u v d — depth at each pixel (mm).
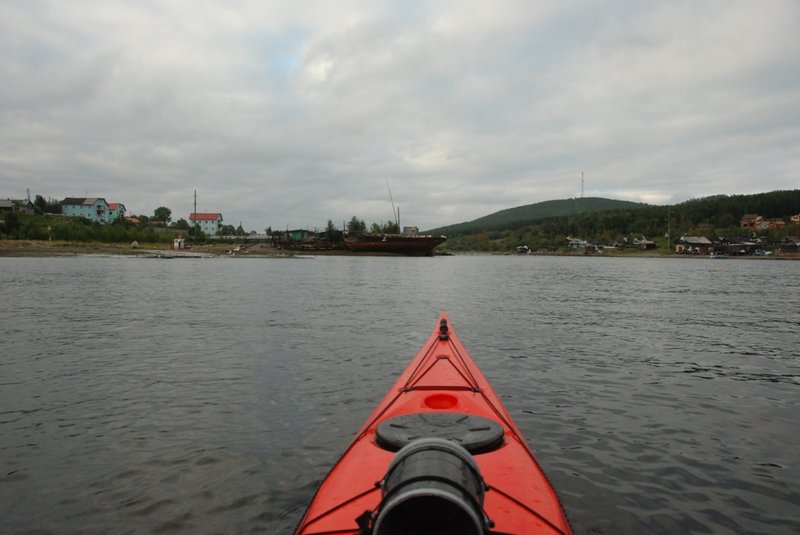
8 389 10266
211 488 6340
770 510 5930
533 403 9648
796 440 7930
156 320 19203
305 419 8695
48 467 6883
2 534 5379
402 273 56062
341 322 19109
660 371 12062
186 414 8914
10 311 21281
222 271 52938
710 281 44094
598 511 5848
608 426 8461
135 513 5793
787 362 12992
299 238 152750
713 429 8352
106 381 10883
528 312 22594
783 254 122438
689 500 6113
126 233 114375
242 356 13281
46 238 101750
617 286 38156
